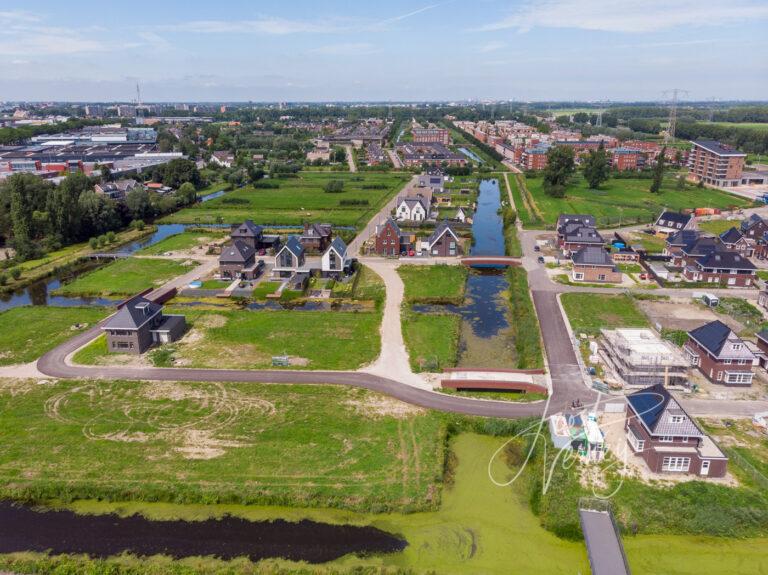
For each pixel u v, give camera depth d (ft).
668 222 502.79
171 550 151.43
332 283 363.76
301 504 165.99
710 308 319.06
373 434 198.29
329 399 221.46
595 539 149.28
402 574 141.90
